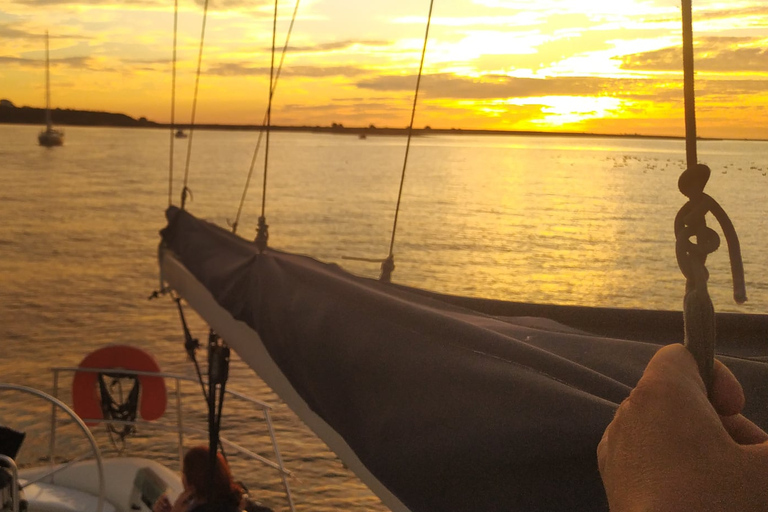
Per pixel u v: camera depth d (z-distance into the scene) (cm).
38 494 471
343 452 197
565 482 123
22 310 2500
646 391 54
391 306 203
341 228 4178
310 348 211
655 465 50
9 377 1705
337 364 191
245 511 347
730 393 56
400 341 181
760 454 49
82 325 2280
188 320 2334
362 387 178
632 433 53
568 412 127
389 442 155
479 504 133
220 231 487
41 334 2164
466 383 152
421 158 10962
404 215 4262
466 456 135
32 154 13538
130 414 592
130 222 5125
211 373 326
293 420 1292
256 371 286
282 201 6119
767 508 46
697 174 59
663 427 51
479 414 141
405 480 148
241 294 307
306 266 290
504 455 129
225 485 335
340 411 182
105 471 499
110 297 2727
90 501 475
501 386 144
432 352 169
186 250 497
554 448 123
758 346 225
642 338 249
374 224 4181
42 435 1194
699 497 47
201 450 347
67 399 1438
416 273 1953
